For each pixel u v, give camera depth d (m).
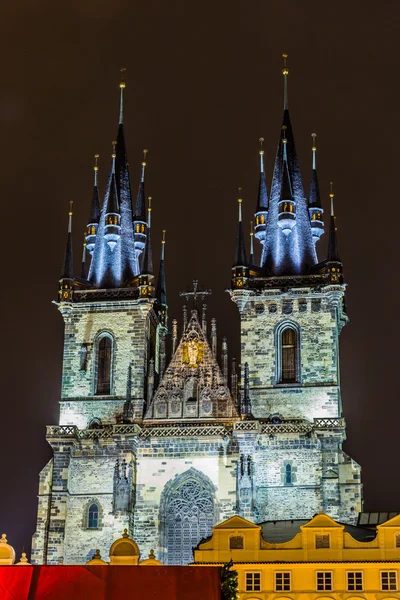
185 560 132.38
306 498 131.00
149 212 148.25
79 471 135.38
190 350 140.38
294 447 132.88
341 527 104.06
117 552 104.25
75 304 143.38
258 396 137.25
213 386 138.12
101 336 142.50
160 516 133.50
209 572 81.12
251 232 160.75
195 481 134.38
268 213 148.88
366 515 124.44
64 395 140.38
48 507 133.62
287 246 145.12
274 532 116.00
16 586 81.50
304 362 137.75
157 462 135.25
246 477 129.88
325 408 135.75
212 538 105.62
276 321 139.75
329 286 138.88
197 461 134.62
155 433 135.75
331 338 138.25
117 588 81.31
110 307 142.88
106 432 136.12
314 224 155.25
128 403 136.62
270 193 153.25
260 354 138.88
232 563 82.56
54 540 131.38
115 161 153.62
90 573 82.06
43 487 134.38
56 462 134.62
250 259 157.00
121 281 145.88
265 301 140.75
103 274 146.12
